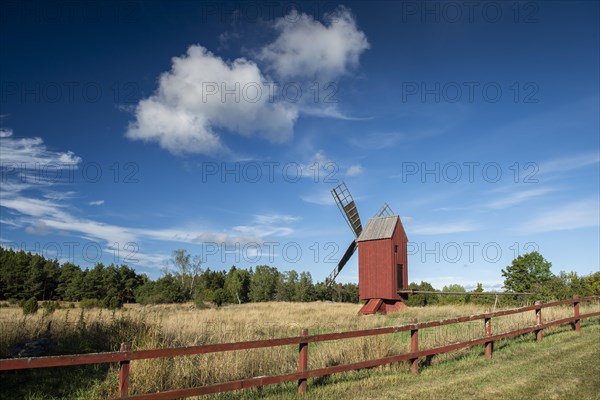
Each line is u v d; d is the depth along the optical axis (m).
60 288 90.19
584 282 37.72
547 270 50.50
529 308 17.00
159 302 73.31
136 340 13.08
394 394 10.31
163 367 10.26
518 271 51.62
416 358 12.51
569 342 16.70
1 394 9.79
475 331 17.48
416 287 71.88
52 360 6.86
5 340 12.95
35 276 87.56
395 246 40.03
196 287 92.00
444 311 34.62
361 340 13.44
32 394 9.80
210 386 8.57
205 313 32.97
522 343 16.77
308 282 81.06
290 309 41.81
